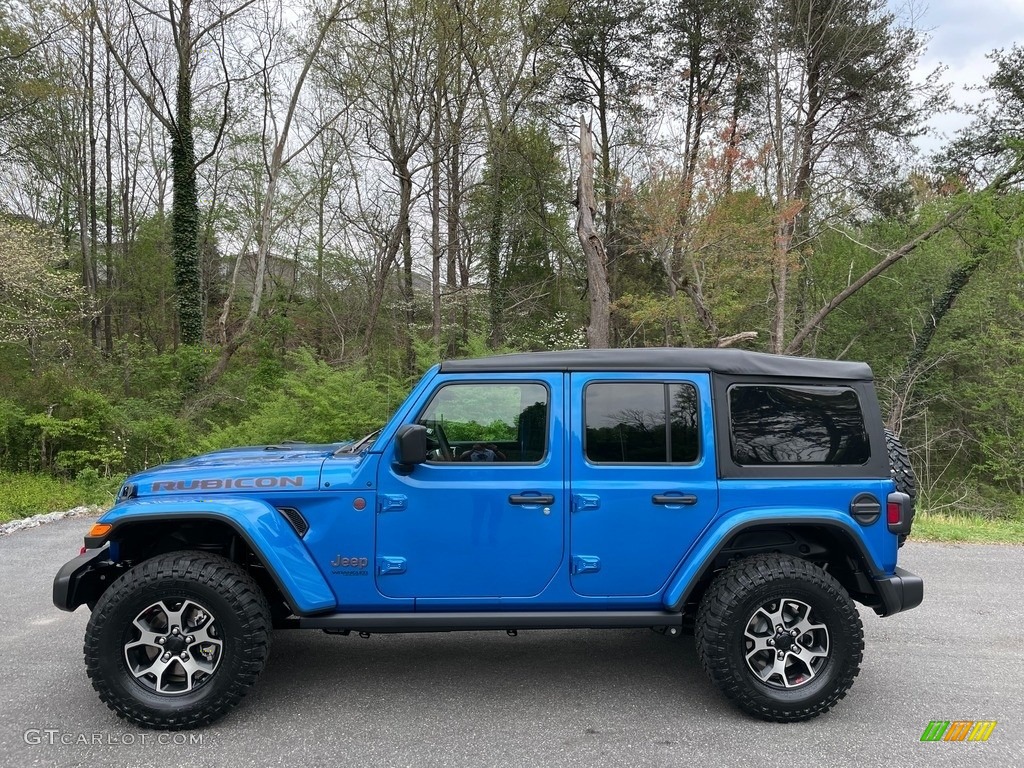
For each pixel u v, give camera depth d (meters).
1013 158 17.66
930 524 8.27
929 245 18.94
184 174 18.92
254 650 3.38
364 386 11.70
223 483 3.58
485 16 17.39
